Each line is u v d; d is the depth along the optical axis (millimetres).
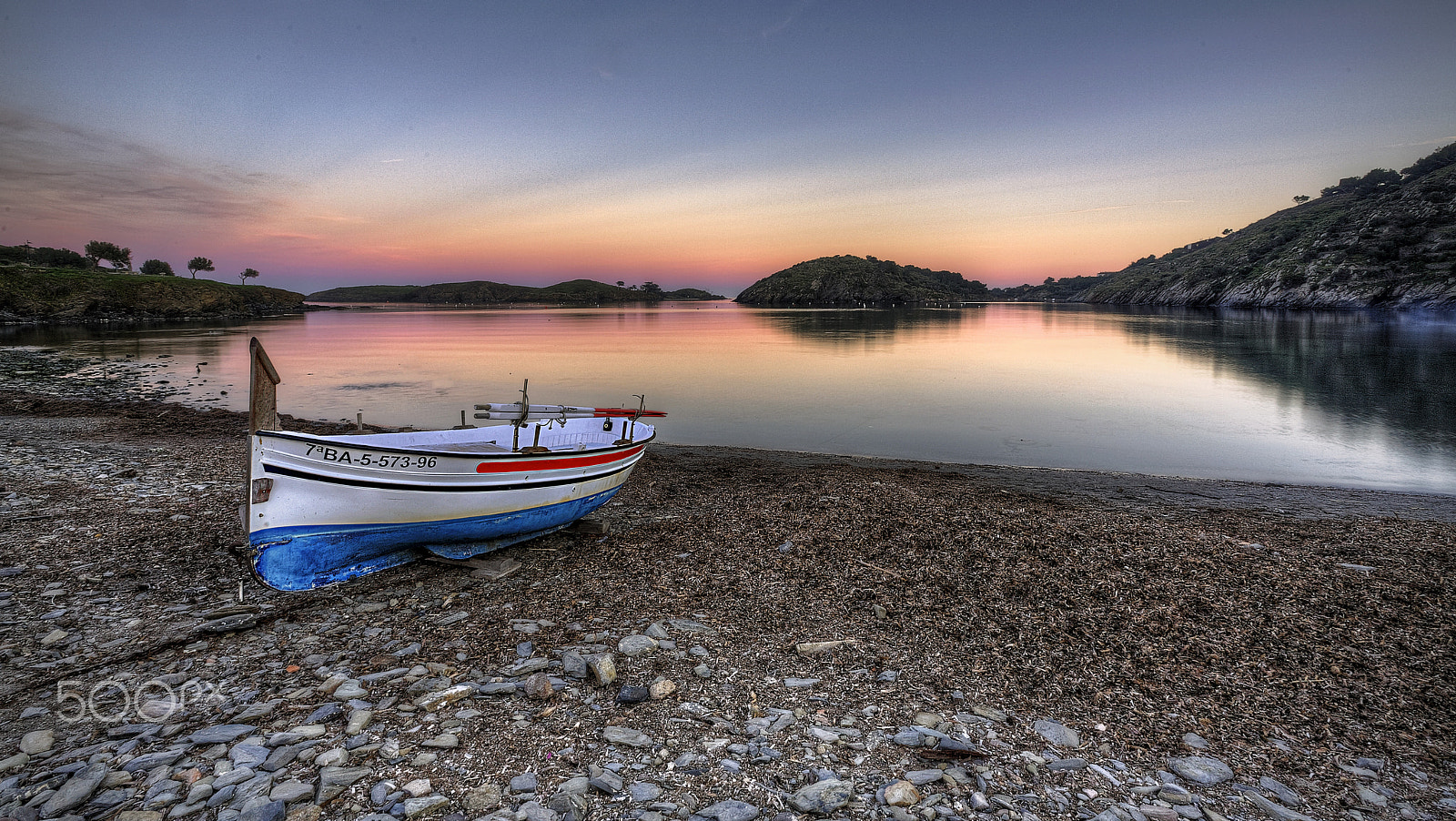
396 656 6508
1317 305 131250
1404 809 4652
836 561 9453
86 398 26922
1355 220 148750
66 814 4113
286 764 4691
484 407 11242
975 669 6562
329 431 21484
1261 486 15656
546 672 6238
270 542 7844
